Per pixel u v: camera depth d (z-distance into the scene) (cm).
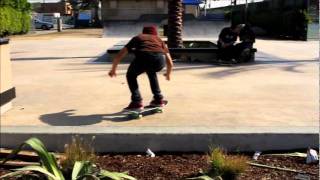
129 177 430
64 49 2123
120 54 680
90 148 562
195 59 1511
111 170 493
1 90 717
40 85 1032
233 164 449
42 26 5741
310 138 568
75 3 7294
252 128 586
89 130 577
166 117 695
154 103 723
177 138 563
